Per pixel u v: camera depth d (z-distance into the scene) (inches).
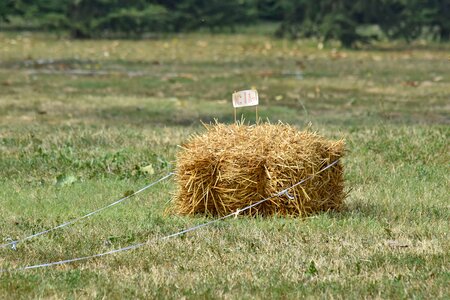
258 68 2271.2
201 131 1228.5
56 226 723.4
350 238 683.4
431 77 2058.3
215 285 571.8
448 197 836.0
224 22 3437.5
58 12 3216.0
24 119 1396.4
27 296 550.6
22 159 1019.9
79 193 855.1
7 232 705.6
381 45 3029.0
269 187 736.3
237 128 761.6
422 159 1017.5
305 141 741.9
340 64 2381.9
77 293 556.1
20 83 1893.5
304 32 3075.8
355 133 1186.6
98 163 981.8
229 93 1760.6
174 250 649.6
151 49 2802.7
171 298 548.1
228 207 741.9
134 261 625.9
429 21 3097.9
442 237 689.0
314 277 587.5
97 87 1844.2
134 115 1454.2
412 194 845.8
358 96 1713.8
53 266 619.2
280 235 685.3
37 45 2874.0
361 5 2920.8
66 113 1469.0
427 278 585.6
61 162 1001.5
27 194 855.1
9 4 3181.6
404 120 1402.6
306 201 739.4
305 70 2217.0
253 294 555.2
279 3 3385.8
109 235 692.7
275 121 1393.9
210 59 2522.1
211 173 741.9
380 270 605.0
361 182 905.5
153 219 736.3
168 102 1612.9
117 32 3334.2
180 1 3444.9
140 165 973.2
